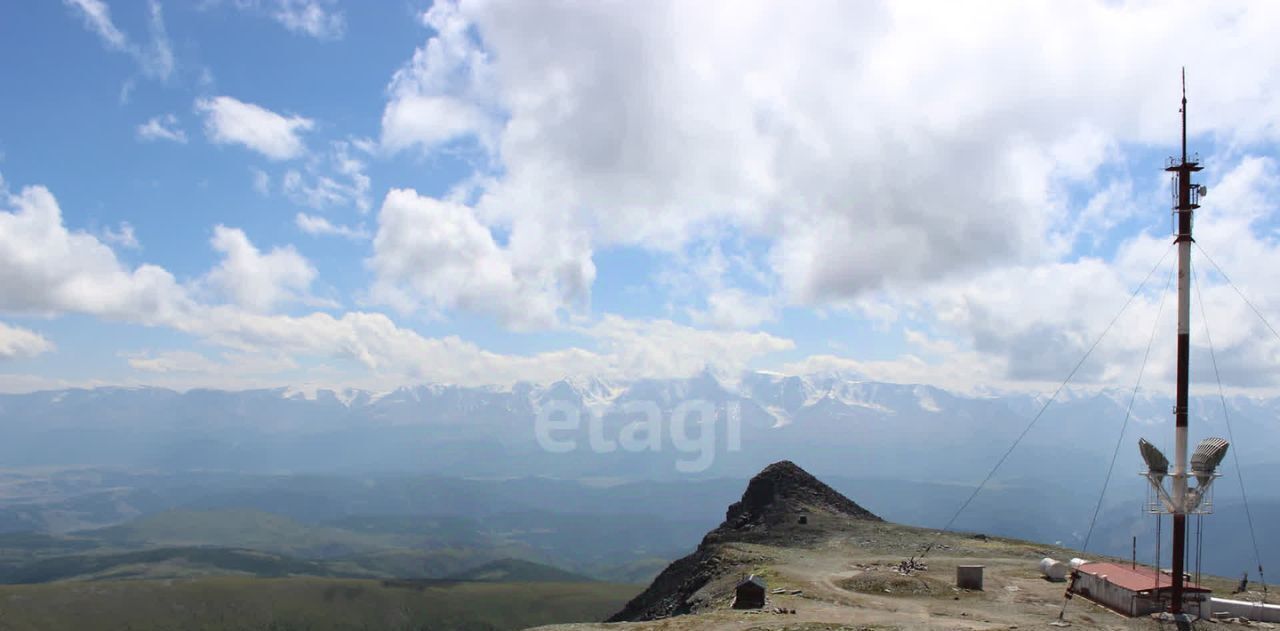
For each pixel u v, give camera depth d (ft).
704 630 222.69
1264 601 256.11
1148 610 238.27
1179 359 243.40
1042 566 319.06
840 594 278.67
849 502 579.89
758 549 422.41
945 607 252.83
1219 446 236.22
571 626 272.72
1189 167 242.37
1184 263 242.58
